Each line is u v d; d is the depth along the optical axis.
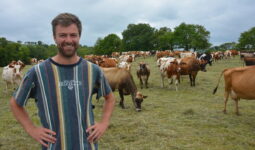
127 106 9.87
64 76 2.02
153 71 23.73
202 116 8.12
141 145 5.71
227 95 8.38
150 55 58.31
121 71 9.21
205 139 6.05
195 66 14.40
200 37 84.69
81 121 2.03
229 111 8.80
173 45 92.00
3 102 10.91
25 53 66.25
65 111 1.99
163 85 15.08
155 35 98.19
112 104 2.30
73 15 2.06
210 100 10.83
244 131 6.67
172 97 11.66
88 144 2.07
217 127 7.00
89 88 2.09
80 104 2.03
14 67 12.79
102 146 5.71
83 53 109.06
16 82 12.95
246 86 7.38
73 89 2.02
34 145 5.85
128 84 9.14
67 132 1.98
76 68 2.06
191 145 5.65
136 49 99.19
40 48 93.19
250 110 8.95
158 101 10.72
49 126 2.00
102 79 2.22
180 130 6.71
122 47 98.69
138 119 7.80
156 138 6.12
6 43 65.12
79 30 2.06
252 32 80.38
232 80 7.87
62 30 1.97
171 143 5.79
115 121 7.61
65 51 1.98
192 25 86.69
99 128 2.12
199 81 16.92
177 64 13.47
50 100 1.99
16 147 5.75
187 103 10.23
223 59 41.00
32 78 2.02
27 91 2.01
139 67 14.30
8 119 8.01
